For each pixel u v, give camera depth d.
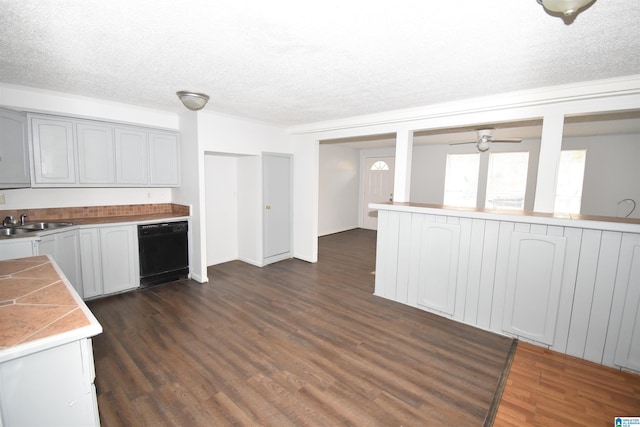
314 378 2.25
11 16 1.63
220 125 4.18
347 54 2.10
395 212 3.64
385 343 2.76
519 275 2.82
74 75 2.61
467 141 6.65
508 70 2.33
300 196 5.32
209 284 4.15
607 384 2.25
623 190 5.34
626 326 2.38
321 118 4.29
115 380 2.19
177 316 3.20
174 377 2.24
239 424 1.82
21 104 3.07
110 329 2.91
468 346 2.74
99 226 3.50
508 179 6.53
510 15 1.56
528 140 6.21
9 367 1.05
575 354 2.60
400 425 1.84
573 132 5.14
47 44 1.99
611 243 2.40
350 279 4.46
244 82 2.72
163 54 2.14
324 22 1.67
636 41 1.80
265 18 1.64
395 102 3.34
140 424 1.81
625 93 2.47
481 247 3.02
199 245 4.16
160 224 3.99
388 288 3.76
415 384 2.21
